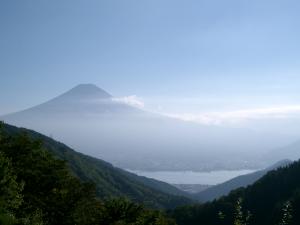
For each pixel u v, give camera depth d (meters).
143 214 25.89
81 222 25.83
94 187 28.84
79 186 28.53
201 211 109.94
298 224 72.31
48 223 24.78
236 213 19.88
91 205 27.17
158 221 26.44
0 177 19.47
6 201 19.28
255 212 103.50
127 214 25.31
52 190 26.77
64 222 25.56
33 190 26.02
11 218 17.69
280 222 19.39
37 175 26.56
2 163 20.16
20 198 20.36
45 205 25.33
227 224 95.94
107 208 25.38
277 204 97.12
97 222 25.22
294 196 95.25
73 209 26.20
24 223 18.83
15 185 20.02
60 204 25.97
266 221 93.75
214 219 101.31
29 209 23.69
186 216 111.81
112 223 24.80
